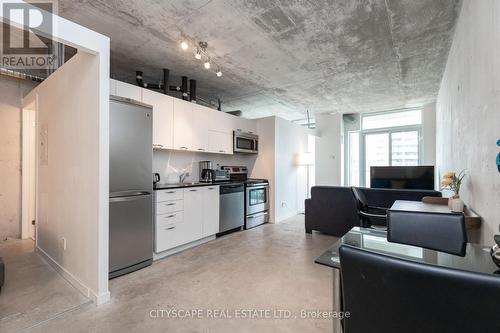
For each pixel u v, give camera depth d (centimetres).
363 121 701
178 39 292
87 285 206
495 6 145
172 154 402
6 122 353
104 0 221
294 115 714
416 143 627
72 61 229
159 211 294
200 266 271
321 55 335
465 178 233
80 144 217
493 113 150
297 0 224
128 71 387
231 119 458
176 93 456
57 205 255
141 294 210
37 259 282
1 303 194
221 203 389
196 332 162
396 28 271
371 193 430
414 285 56
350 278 67
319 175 695
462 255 117
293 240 370
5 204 355
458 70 263
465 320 52
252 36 286
